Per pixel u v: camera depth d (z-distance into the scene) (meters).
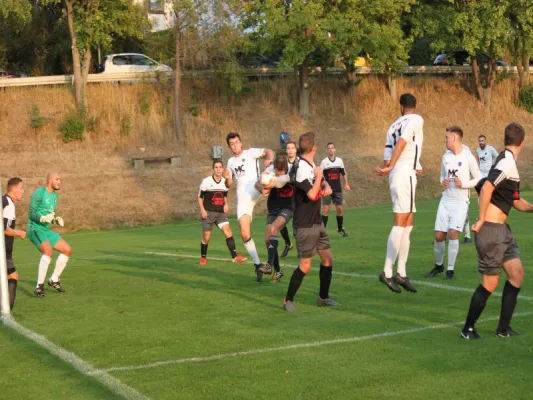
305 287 12.88
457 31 45.03
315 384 7.20
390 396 6.77
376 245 18.58
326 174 21.19
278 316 10.52
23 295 13.23
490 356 7.96
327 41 40.09
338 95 46.84
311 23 39.38
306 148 10.43
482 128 47.78
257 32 41.22
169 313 11.03
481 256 8.59
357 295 11.92
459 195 13.37
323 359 8.09
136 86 42.69
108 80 42.28
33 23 45.03
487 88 49.25
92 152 38.41
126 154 38.88
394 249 11.19
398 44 43.25
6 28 44.44
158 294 12.80
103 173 35.34
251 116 44.22
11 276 11.68
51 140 38.50
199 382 7.39
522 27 45.03
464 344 8.53
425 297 11.53
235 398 6.86
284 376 7.51
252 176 14.57
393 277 11.46
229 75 42.38
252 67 47.41
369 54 43.22
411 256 16.25
